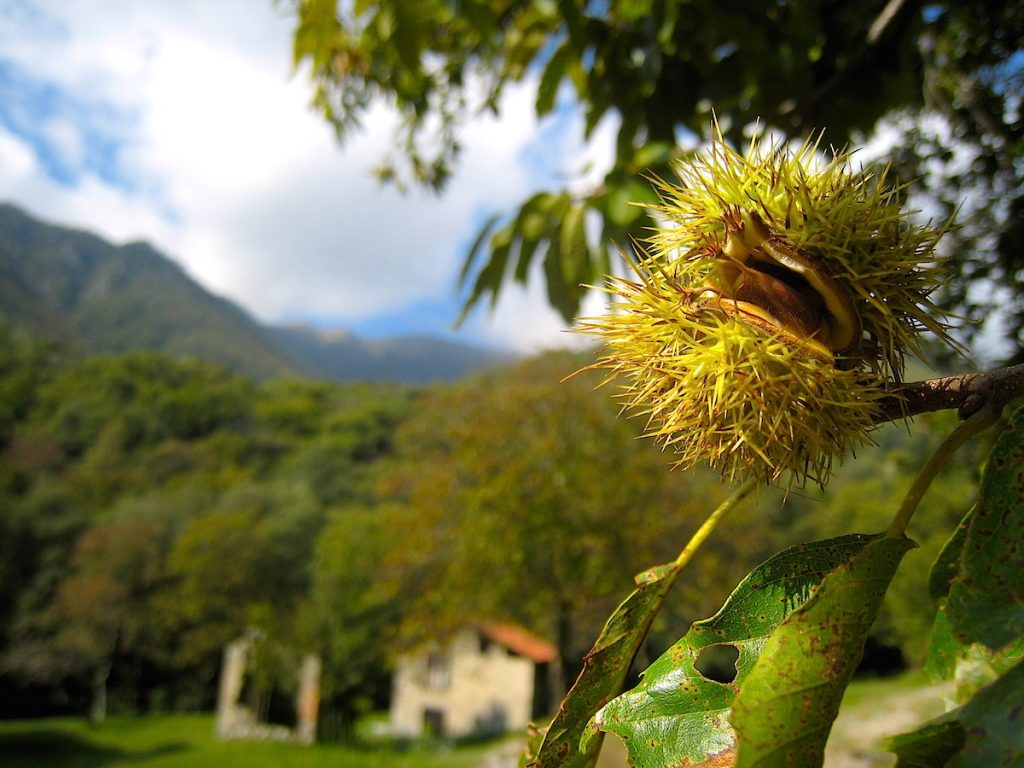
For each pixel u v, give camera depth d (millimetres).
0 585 45250
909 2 2873
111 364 80812
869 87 3041
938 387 1196
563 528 17719
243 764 27484
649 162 2791
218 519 43344
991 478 1064
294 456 68312
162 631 43469
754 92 3055
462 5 2895
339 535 33969
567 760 1295
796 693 1002
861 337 1264
